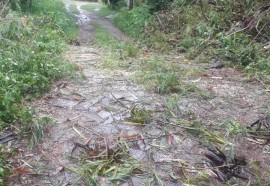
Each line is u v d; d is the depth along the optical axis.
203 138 3.20
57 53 6.16
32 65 4.49
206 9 9.26
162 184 2.55
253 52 6.10
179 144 3.10
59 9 16.84
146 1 14.52
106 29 14.95
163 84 4.32
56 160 2.80
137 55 6.79
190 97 4.18
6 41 5.92
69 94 4.11
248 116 3.75
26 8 13.27
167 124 3.42
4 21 7.10
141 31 11.54
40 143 3.02
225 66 6.02
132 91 4.30
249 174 2.77
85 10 20.33
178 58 6.84
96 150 2.93
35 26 8.55
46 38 7.36
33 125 3.14
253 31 7.35
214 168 2.78
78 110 3.69
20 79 4.04
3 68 4.35
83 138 3.12
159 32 9.41
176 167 2.78
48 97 3.98
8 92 3.59
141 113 3.56
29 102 3.78
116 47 7.69
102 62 5.79
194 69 5.49
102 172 2.66
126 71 5.30
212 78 5.18
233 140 3.22
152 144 3.08
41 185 2.50
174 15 9.91
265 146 3.16
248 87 4.77
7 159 2.77
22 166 2.69
